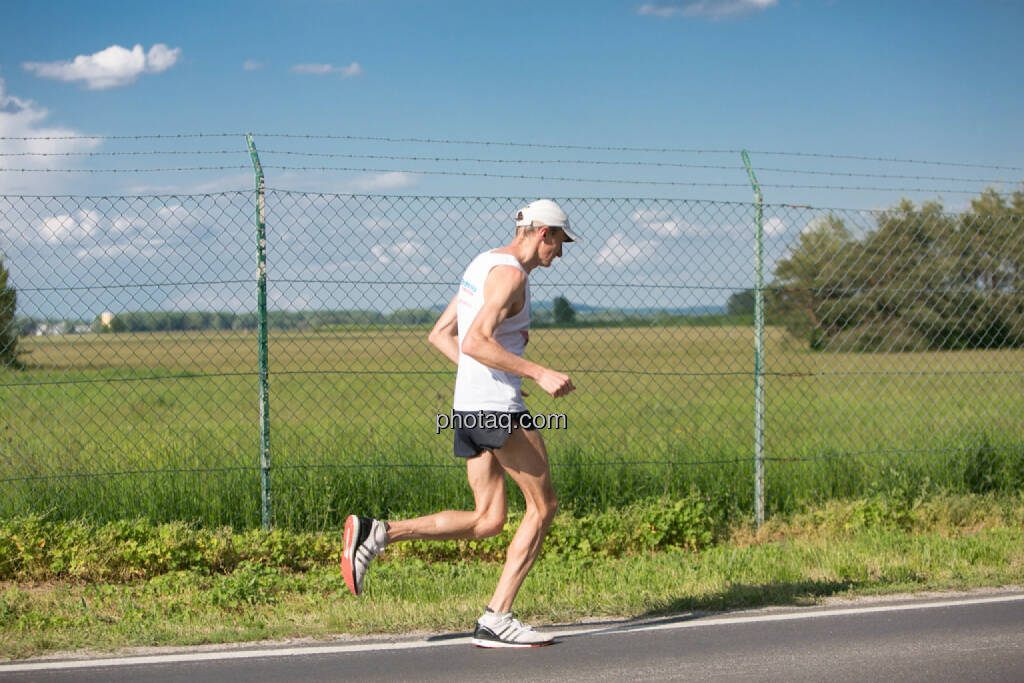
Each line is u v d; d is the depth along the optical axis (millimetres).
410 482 6809
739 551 6285
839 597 5301
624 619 4918
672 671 3986
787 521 7188
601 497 7020
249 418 10797
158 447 7445
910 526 7062
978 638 4453
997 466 7883
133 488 6551
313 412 10977
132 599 5281
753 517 7164
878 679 3852
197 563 5875
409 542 6238
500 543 6262
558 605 5090
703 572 5781
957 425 8734
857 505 7070
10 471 6559
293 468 6707
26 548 5742
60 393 9078
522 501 6906
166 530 6008
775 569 5809
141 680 3912
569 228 4383
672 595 5309
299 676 3965
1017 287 8000
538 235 4375
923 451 7785
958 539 6527
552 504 4473
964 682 3807
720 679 3871
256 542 6082
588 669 4031
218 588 5297
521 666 4086
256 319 6285
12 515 6188
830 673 3936
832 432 10383
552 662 4141
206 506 6555
